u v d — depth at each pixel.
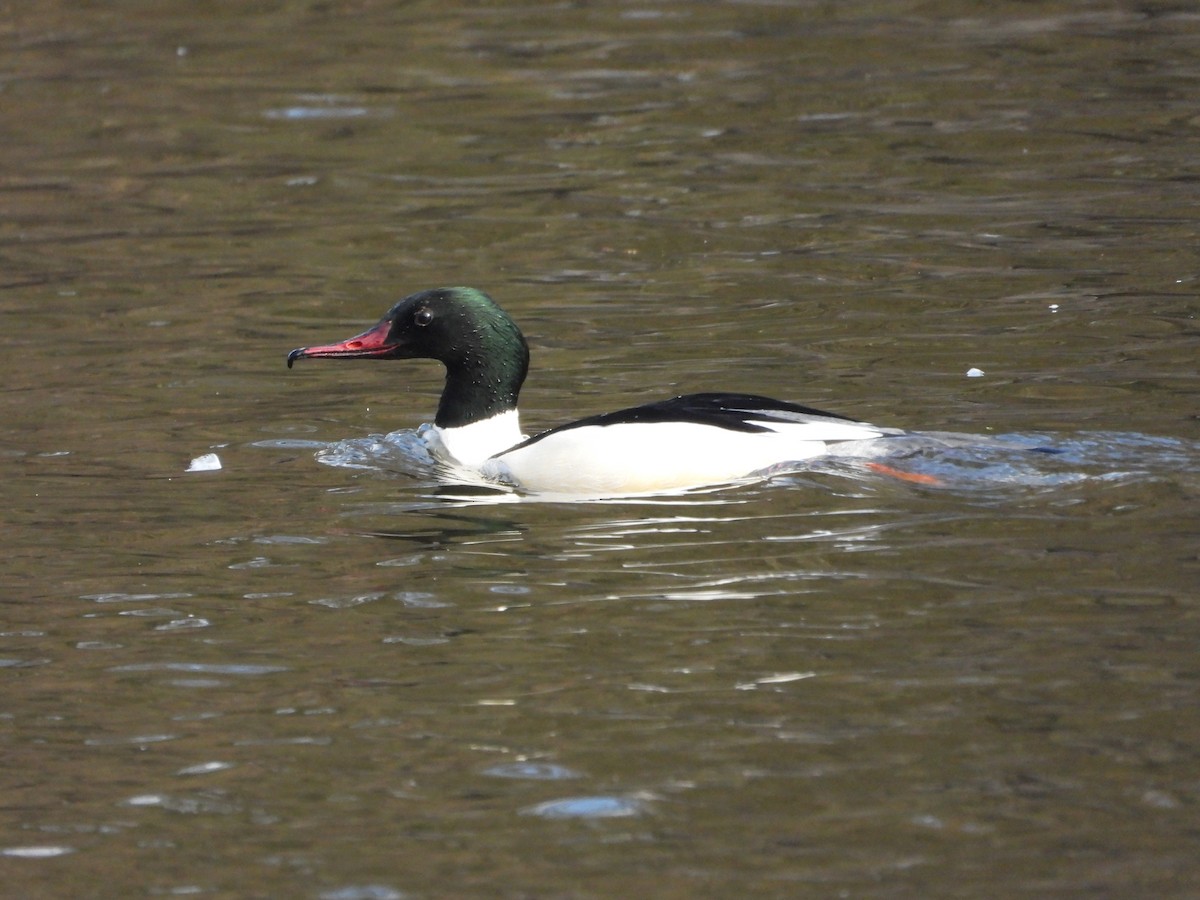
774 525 10.52
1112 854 6.70
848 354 14.80
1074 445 11.62
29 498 11.85
